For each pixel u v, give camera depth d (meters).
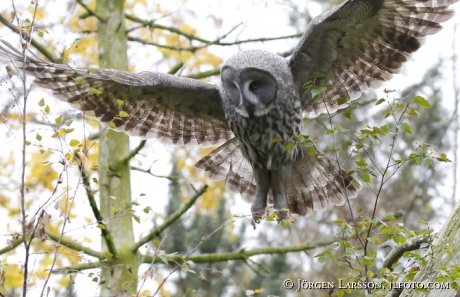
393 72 9.56
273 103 9.76
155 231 11.36
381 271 7.00
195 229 15.89
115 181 12.30
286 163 10.18
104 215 12.06
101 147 12.59
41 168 15.27
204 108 10.64
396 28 9.03
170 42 17.00
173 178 12.13
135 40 13.52
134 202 7.65
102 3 13.60
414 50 9.23
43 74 9.52
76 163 7.51
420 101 6.96
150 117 10.73
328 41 9.35
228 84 9.99
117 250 11.65
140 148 12.06
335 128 7.25
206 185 11.05
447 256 7.32
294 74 9.91
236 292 16.33
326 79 9.87
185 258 7.78
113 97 10.31
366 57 9.50
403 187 18.52
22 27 7.57
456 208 7.58
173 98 10.43
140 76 9.57
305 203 10.80
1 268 7.46
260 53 9.91
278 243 20.23
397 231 7.04
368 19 8.90
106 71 9.32
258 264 11.71
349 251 7.16
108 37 13.41
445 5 8.65
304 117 10.44
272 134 9.92
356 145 7.31
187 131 10.96
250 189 10.85
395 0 8.59
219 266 16.36
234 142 10.95
